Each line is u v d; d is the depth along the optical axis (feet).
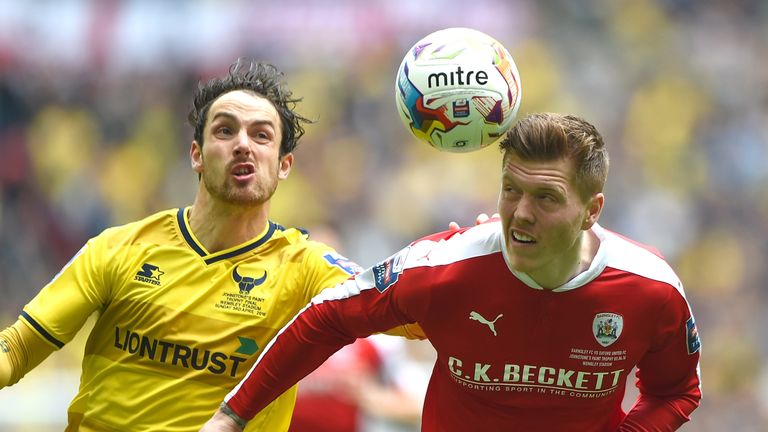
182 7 226.38
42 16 220.84
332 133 220.64
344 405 88.02
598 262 47.26
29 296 178.70
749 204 226.79
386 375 89.71
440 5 239.09
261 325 54.65
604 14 254.68
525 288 47.32
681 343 49.39
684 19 261.24
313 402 87.76
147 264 55.31
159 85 221.05
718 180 230.68
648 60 250.98
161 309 54.54
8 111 212.43
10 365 54.29
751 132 241.14
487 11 241.96
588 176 45.42
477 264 47.75
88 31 221.87
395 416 88.79
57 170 204.74
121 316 54.95
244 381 51.06
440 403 51.78
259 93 56.24
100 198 204.13
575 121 45.68
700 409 162.71
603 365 48.32
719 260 214.28
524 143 44.88
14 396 103.04
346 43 234.38
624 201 220.23
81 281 55.16
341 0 236.22
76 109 215.72
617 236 49.24
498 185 211.00
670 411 51.47
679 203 221.46
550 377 48.57
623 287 47.42
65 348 132.98
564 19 250.37
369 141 220.84
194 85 222.89
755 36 262.47
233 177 54.34
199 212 56.03
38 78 216.74
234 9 230.27
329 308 50.01
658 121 238.68
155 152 213.66
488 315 47.88
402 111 50.80
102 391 55.01
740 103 247.50
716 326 195.00
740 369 180.04
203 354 54.24
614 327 47.65
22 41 218.18
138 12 224.74
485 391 49.60
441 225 206.08
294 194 207.21
